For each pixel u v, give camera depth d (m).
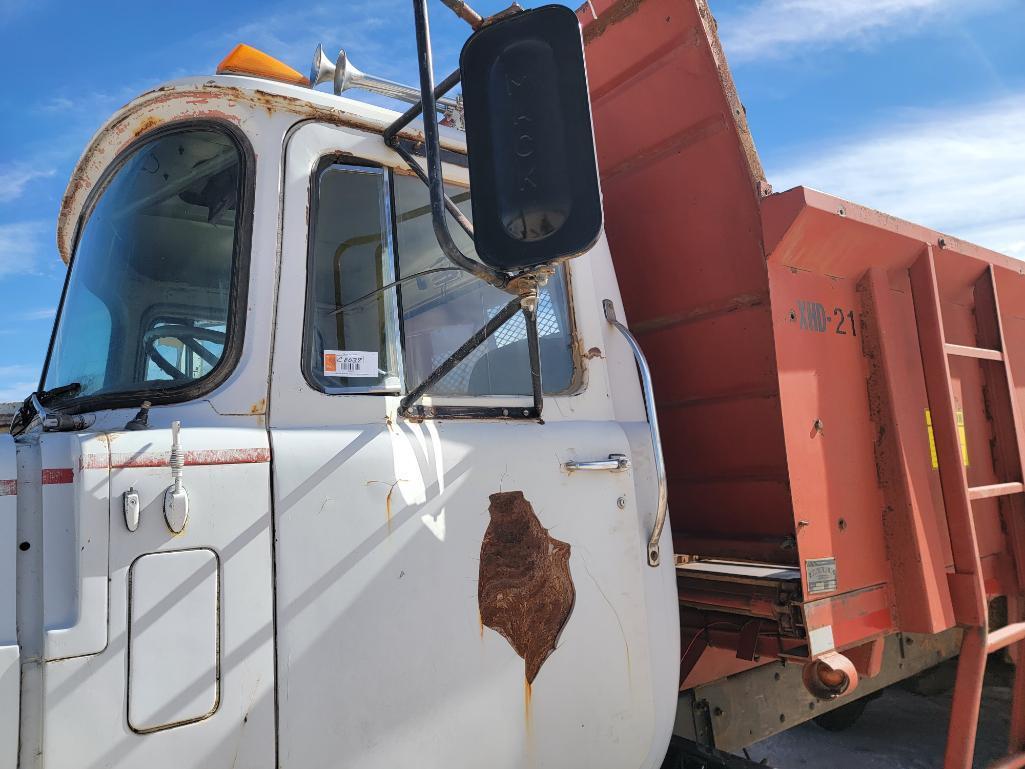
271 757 1.56
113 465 1.49
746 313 2.62
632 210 2.91
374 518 1.76
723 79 2.50
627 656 2.12
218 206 1.87
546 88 1.60
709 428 2.80
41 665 1.38
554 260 1.59
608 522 2.15
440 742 1.78
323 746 1.62
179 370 1.80
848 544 2.50
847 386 2.64
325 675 1.64
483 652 1.87
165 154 1.99
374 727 1.69
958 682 2.80
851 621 2.47
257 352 1.76
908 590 2.61
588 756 2.02
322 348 1.86
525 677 1.93
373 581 1.73
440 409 1.97
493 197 1.63
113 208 2.08
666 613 2.24
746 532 2.75
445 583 1.83
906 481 2.63
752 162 2.51
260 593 1.59
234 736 1.53
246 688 1.55
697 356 2.79
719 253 2.64
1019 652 3.23
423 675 1.77
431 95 1.70
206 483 1.57
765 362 2.58
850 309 2.73
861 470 2.62
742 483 2.73
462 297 2.17
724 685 2.89
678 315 2.81
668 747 2.46
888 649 3.58
